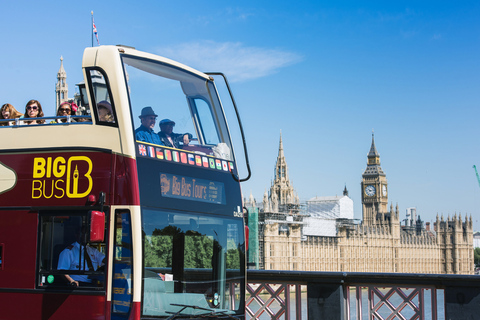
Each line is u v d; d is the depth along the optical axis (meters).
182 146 9.24
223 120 9.71
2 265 8.48
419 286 10.00
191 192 8.59
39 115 9.73
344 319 10.80
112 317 7.79
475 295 9.44
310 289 11.06
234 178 9.30
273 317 11.62
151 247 7.91
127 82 8.41
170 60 9.17
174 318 8.00
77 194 8.21
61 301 8.10
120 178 7.97
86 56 8.37
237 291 8.95
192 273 8.40
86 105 8.84
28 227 8.42
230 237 8.99
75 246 8.14
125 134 8.03
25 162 8.60
